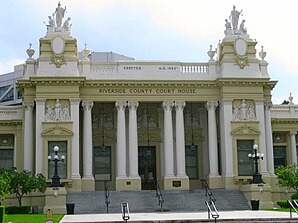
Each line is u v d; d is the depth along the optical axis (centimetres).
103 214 4550
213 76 5981
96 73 5809
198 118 6328
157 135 6194
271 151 5984
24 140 5709
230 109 5838
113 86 5791
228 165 5738
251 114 5878
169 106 5859
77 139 5575
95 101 5803
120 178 5669
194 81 5872
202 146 6275
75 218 3862
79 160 5778
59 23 5856
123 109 5794
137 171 5731
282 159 6669
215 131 5900
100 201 5156
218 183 5788
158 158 6169
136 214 4347
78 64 5800
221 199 5294
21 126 5994
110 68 5862
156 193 5306
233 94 5856
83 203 5094
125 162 5744
